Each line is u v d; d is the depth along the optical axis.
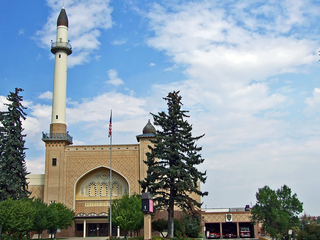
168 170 38.09
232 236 65.25
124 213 42.31
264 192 51.91
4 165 46.62
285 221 49.00
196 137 39.91
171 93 40.94
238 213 64.62
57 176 56.56
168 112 40.62
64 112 59.88
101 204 57.69
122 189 58.34
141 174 56.16
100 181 58.78
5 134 48.56
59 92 60.12
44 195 55.84
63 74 61.16
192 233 47.34
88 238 51.62
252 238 62.78
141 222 44.09
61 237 54.75
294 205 51.53
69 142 59.19
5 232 43.34
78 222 56.91
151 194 34.88
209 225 68.50
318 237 45.50
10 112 49.34
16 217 38.66
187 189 37.59
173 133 40.12
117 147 57.59
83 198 58.06
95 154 57.47
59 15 63.41
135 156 57.09
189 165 38.72
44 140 57.44
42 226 43.25
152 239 32.81
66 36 63.00
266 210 51.47
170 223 37.62
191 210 38.41
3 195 45.62
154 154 38.59
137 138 57.91
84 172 56.88
